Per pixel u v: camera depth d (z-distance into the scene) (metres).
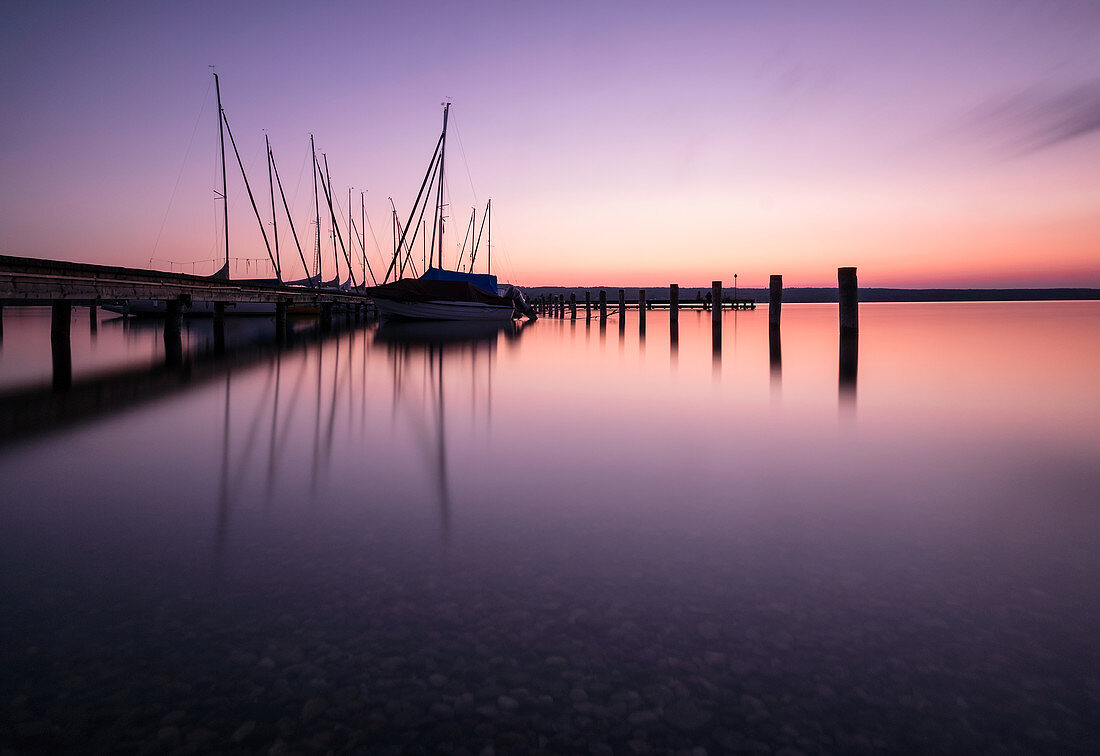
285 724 2.03
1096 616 2.74
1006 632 2.62
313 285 46.38
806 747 1.96
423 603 2.82
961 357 15.51
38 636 2.52
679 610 2.78
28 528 3.77
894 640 2.55
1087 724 2.06
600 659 2.40
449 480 4.89
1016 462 5.51
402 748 1.93
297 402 8.88
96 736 1.96
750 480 4.92
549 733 2.00
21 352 17.80
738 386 10.49
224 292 18.11
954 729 2.04
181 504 4.26
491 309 34.56
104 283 12.09
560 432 6.80
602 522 3.92
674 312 24.05
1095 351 17.27
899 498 4.46
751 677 2.29
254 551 3.42
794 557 3.38
